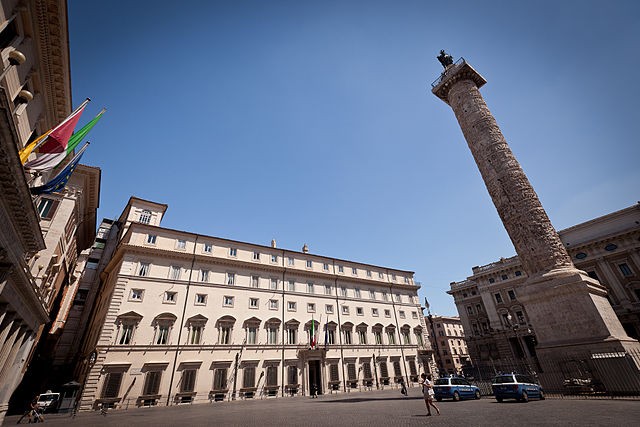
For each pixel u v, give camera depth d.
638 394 15.99
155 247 34.59
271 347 36.44
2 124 8.15
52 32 14.23
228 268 38.16
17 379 22.41
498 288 54.38
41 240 14.26
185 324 32.44
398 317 51.28
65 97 17.47
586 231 47.47
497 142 27.44
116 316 29.41
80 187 26.70
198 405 27.75
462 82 31.66
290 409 19.92
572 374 19.06
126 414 21.38
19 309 16.97
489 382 26.41
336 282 47.22
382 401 23.20
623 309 40.84
